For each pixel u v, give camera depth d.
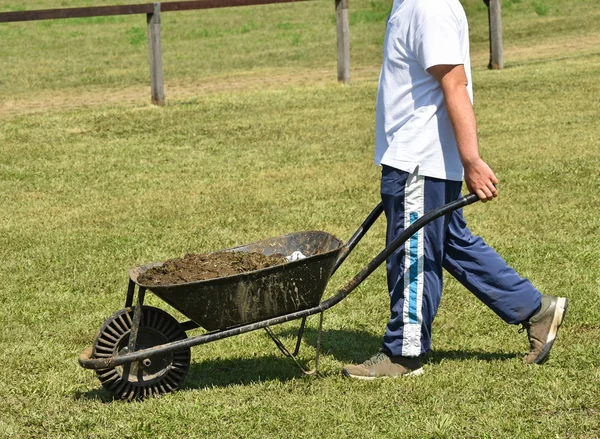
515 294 5.89
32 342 6.78
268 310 5.56
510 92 17.44
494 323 6.88
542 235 9.02
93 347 5.56
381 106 5.78
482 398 5.42
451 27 5.47
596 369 5.82
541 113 15.37
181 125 15.50
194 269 5.60
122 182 12.00
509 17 30.59
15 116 16.94
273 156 13.19
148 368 5.66
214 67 24.23
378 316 7.21
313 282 5.59
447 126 5.62
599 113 15.12
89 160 13.27
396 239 5.54
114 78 22.64
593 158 12.09
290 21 32.81
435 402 5.39
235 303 5.45
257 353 6.49
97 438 5.16
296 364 6.22
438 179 5.63
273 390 5.71
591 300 7.18
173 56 26.77
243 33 30.89
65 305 7.61
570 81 18.22
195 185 11.71
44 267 8.62
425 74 5.58
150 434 5.16
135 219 10.20
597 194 10.43
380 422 5.16
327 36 29.17
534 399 5.38
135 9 16.77
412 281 5.71
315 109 16.55
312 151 13.41
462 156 5.42
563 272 7.88
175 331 5.70
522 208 9.99
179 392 5.71
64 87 21.39
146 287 5.36
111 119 16.08
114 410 5.47
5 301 7.74
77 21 34.44
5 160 13.34
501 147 13.02
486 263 5.88
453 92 5.43
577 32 26.91
